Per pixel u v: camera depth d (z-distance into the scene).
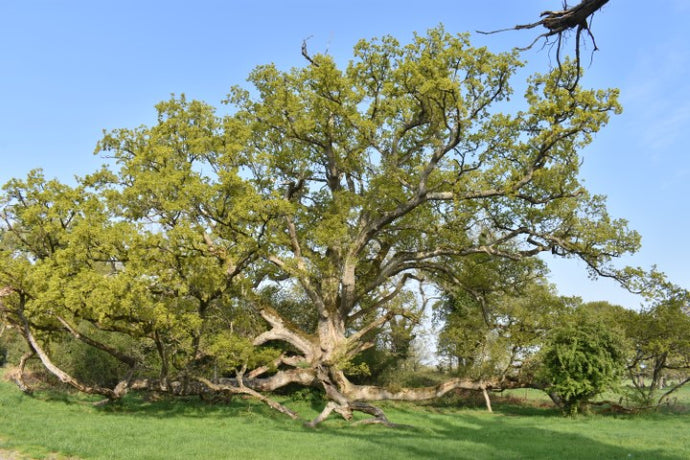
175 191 22.44
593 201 27.45
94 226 20.70
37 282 19.48
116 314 19.89
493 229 31.59
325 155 31.56
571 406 28.03
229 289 24.08
